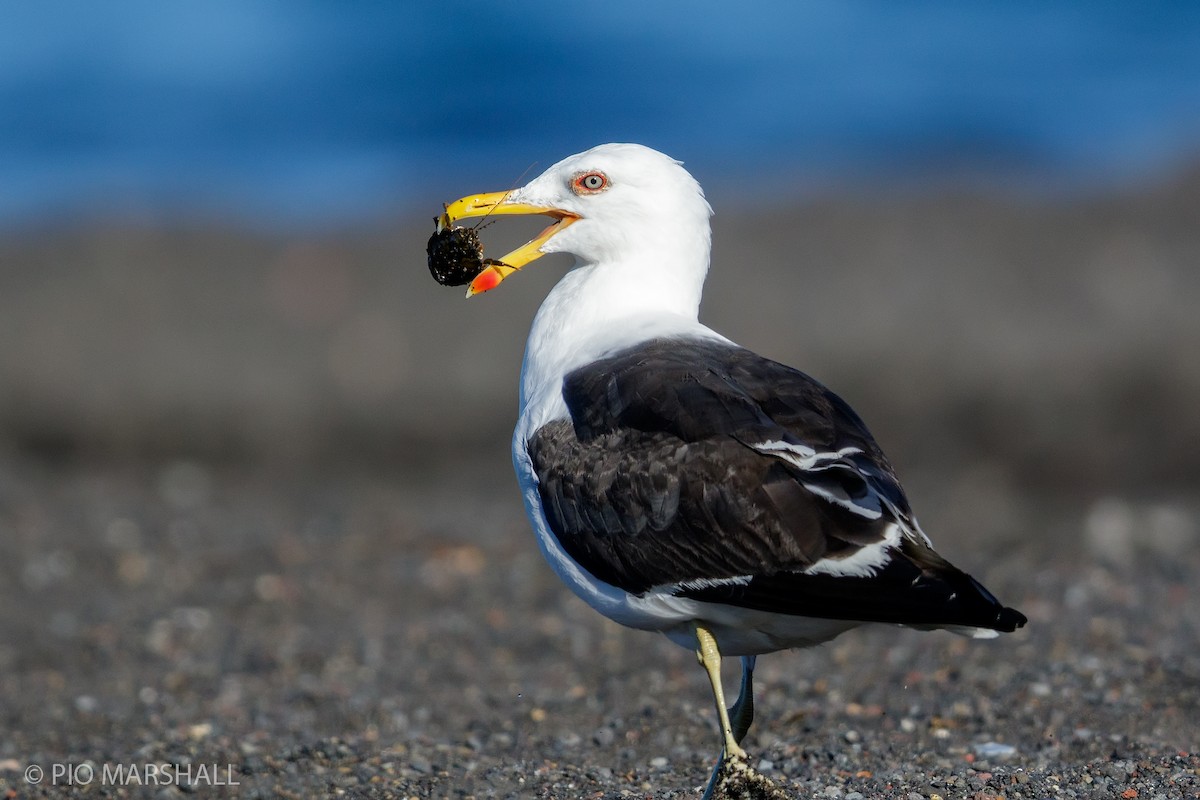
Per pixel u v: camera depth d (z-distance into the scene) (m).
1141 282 21.59
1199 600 11.72
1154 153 27.75
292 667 11.19
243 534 15.37
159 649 11.75
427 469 18.66
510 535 15.23
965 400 18.67
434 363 20.83
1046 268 22.44
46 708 10.15
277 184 31.58
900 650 10.74
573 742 9.12
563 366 8.11
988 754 8.40
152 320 22.50
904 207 25.45
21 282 24.08
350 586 13.49
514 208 8.62
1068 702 9.26
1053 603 11.84
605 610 7.48
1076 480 17.16
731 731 7.23
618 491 7.13
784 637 7.12
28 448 19.28
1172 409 18.12
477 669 11.00
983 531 15.09
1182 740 8.48
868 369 19.44
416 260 24.33
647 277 8.44
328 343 21.59
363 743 9.20
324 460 18.95
